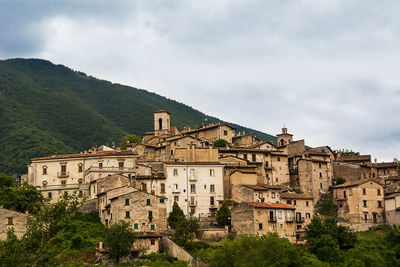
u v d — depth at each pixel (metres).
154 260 111.69
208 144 183.00
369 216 147.12
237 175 146.88
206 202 145.12
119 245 109.25
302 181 166.62
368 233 139.88
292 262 106.12
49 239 70.62
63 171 156.88
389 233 134.38
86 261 110.19
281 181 169.88
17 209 126.88
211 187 146.50
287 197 143.00
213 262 95.38
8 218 114.44
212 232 126.06
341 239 126.50
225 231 127.12
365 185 149.38
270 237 97.19
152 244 117.00
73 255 110.75
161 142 188.38
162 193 142.50
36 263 68.12
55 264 71.00
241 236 107.69
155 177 143.12
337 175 174.25
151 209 124.69
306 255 116.12
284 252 103.94
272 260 90.31
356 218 148.00
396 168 180.25
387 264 123.88
